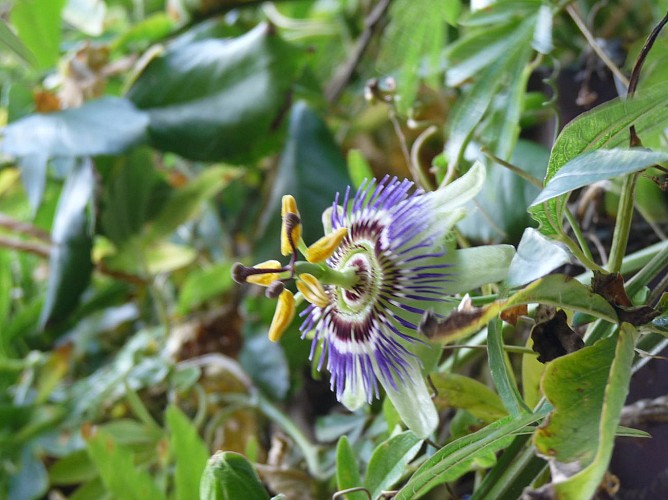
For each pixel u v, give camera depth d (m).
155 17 0.62
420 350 0.35
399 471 0.37
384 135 0.60
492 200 0.45
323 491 0.46
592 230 0.45
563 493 0.30
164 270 0.63
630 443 0.39
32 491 0.53
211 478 0.36
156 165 0.66
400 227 0.36
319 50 0.67
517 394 0.33
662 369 0.40
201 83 0.55
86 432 0.45
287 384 0.52
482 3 0.42
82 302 0.62
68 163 0.60
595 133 0.32
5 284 0.63
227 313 0.58
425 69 0.45
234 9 0.62
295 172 0.54
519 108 0.41
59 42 0.58
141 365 0.55
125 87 0.56
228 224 0.67
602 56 0.40
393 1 0.58
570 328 0.34
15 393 0.60
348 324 0.37
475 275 0.34
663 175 0.36
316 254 0.36
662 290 0.35
